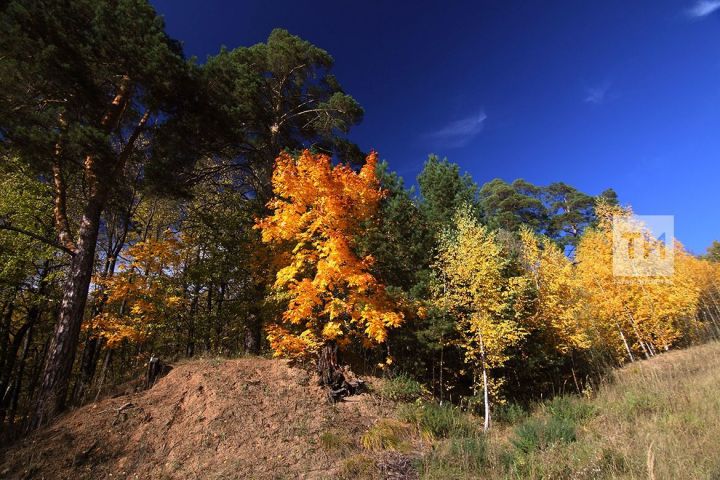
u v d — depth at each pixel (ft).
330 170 32.99
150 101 32.17
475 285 33.68
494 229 47.14
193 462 21.72
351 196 32.19
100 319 38.22
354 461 21.48
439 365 39.24
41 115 26.66
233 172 55.77
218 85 38.04
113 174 31.55
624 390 39.01
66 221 31.81
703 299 82.07
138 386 29.81
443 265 37.27
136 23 30.37
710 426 22.04
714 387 31.01
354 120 51.60
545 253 60.59
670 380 39.32
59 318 28.63
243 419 25.08
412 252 37.50
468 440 24.04
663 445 18.94
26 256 42.60
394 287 31.86
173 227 61.26
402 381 32.71
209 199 54.34
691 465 16.57
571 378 49.67
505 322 33.50
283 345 30.71
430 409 29.07
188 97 33.55
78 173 40.37
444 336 35.63
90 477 20.44
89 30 29.30
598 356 57.41
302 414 26.43
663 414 27.02
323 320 33.81
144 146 41.09
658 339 60.44
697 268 83.30
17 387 52.65
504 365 37.35
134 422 24.27
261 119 48.55
